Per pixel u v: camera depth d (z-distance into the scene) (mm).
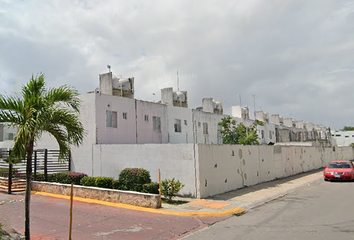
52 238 8312
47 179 18109
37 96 6977
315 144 42656
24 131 6277
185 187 14492
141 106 24094
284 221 9680
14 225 9680
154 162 15898
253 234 8289
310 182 21125
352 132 83938
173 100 30438
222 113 37281
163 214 11000
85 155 20203
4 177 18797
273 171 22734
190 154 14453
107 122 21250
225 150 16484
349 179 21375
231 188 16688
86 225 9602
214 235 8367
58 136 7441
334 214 10500
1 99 6586
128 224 9680
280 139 47781
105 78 24438
